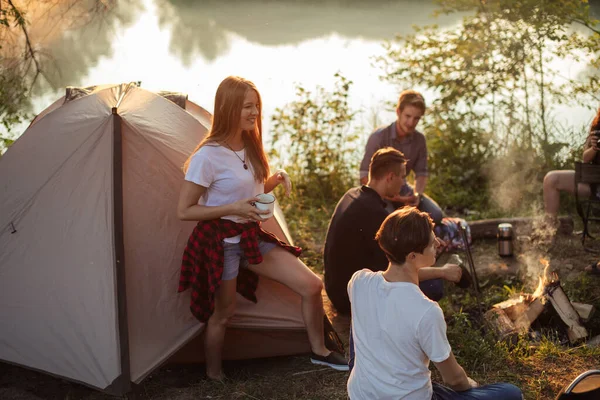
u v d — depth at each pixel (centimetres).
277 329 409
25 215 387
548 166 750
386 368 264
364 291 274
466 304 495
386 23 1939
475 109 851
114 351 352
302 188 764
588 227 638
